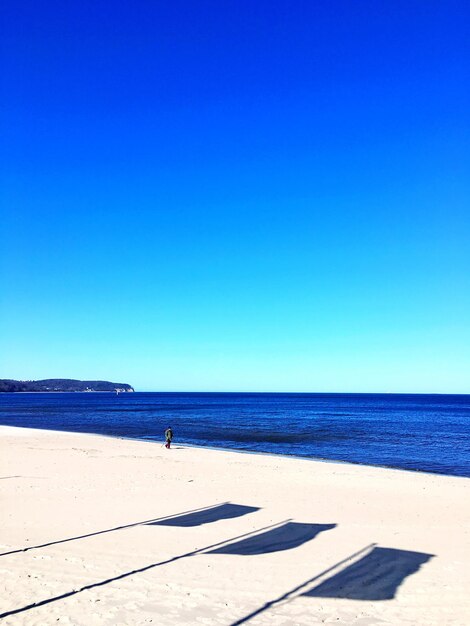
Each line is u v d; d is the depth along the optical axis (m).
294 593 7.17
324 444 35.62
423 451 32.28
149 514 11.81
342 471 20.53
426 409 98.06
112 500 13.35
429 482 18.08
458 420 63.91
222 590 7.22
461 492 16.03
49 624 6.02
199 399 164.25
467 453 31.44
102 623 6.08
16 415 70.69
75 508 12.30
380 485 17.12
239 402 133.75
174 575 7.77
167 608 6.55
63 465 20.22
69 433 38.97
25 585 7.23
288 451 31.59
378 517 12.11
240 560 8.58
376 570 8.20
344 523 11.38
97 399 161.50
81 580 7.48
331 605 6.77
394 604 6.84
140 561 8.41
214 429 47.41
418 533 10.62
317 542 9.78
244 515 11.91
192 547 9.28
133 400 150.00
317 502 13.81
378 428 50.06
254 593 7.14
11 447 27.30
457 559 8.84
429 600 6.99
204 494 14.53
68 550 8.92
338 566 8.37
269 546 9.45
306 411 84.81
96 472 18.42
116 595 6.95
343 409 95.00
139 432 44.28
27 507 12.30
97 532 10.16
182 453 26.48
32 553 8.70
